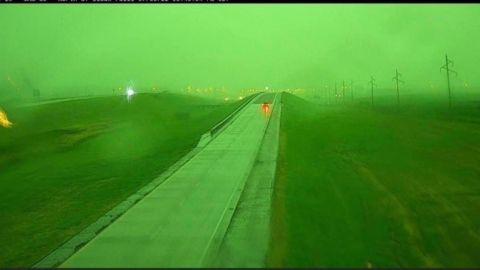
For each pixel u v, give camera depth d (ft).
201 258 46.88
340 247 49.03
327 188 73.10
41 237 62.64
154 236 53.78
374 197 70.38
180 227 56.44
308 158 98.32
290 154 102.17
